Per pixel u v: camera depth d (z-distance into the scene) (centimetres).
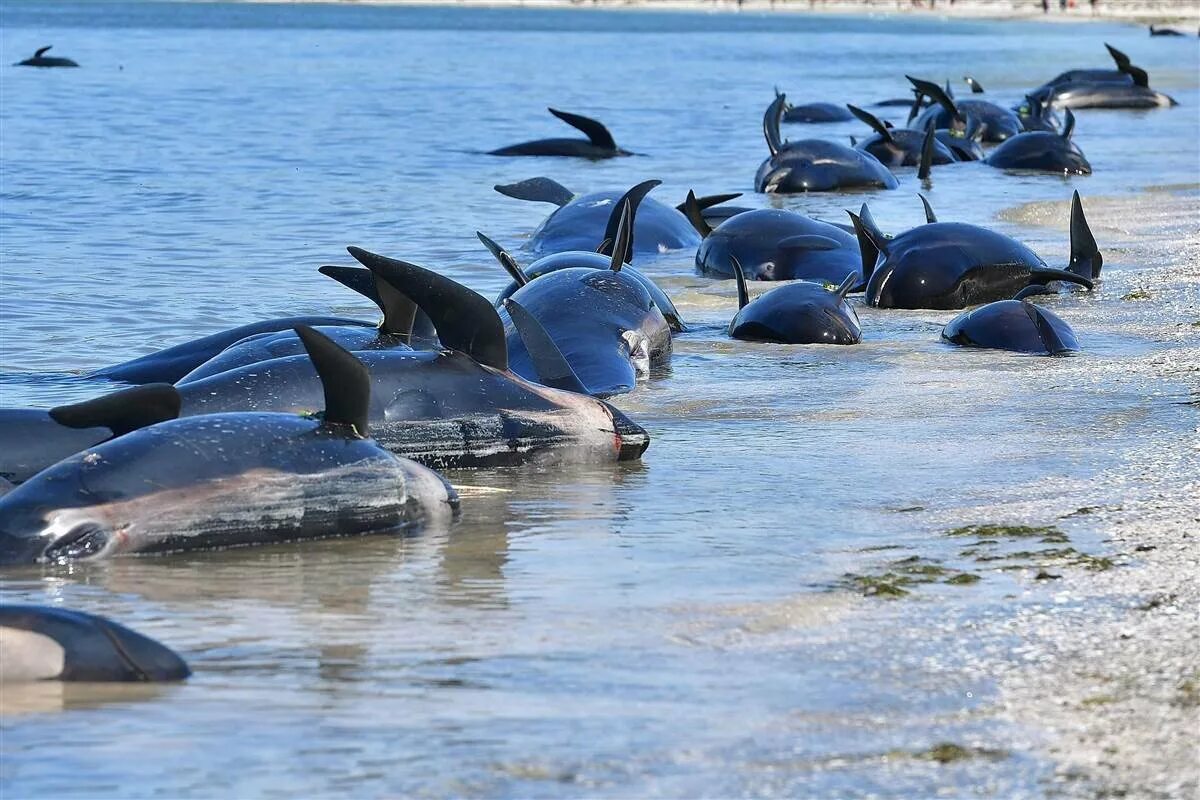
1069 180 5622
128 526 1507
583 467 1900
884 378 2455
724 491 1777
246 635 1280
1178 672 1162
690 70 11750
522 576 1455
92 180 5106
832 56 13962
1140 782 971
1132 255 3809
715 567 1472
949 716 1080
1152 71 12062
